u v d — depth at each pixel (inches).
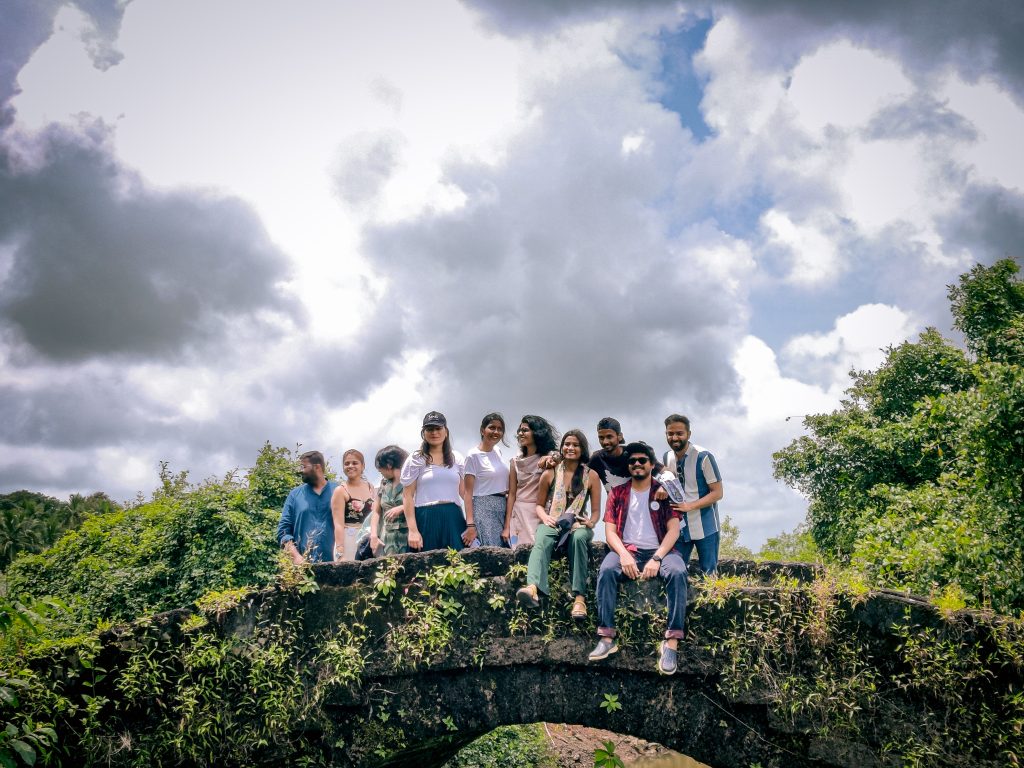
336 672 261.7
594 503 260.8
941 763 229.1
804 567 269.7
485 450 286.8
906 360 800.3
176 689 261.0
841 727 237.8
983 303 734.5
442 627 260.7
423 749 278.1
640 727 250.4
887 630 239.8
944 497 426.6
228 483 536.7
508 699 258.1
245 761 259.9
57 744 248.1
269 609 269.7
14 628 254.5
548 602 260.5
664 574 249.0
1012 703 226.5
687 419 268.7
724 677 245.8
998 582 340.2
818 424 820.6
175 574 504.7
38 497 2058.3
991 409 342.0
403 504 279.3
